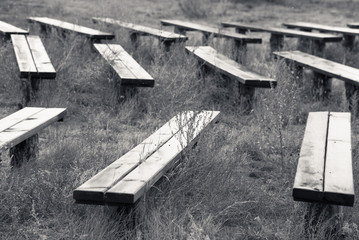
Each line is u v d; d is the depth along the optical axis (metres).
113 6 17.41
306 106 7.98
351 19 19.03
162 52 10.13
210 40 11.37
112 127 6.76
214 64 8.12
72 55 9.34
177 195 4.45
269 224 4.32
